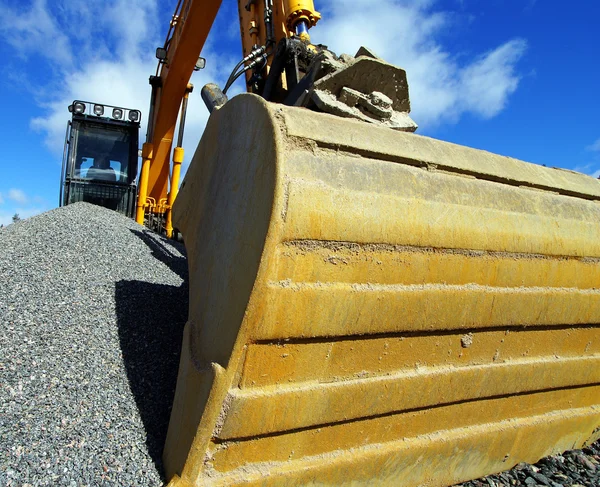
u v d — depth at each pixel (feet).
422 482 7.42
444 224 6.67
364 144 6.59
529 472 8.15
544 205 7.97
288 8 12.98
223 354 5.75
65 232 13.93
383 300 6.28
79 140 25.73
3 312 8.66
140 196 24.49
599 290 8.41
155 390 7.50
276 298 5.62
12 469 5.63
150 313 9.97
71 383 7.22
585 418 9.05
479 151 8.00
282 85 11.04
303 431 6.35
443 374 7.10
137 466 6.09
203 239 7.52
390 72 8.79
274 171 5.68
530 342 7.97
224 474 5.95
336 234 5.88
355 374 6.51
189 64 21.76
